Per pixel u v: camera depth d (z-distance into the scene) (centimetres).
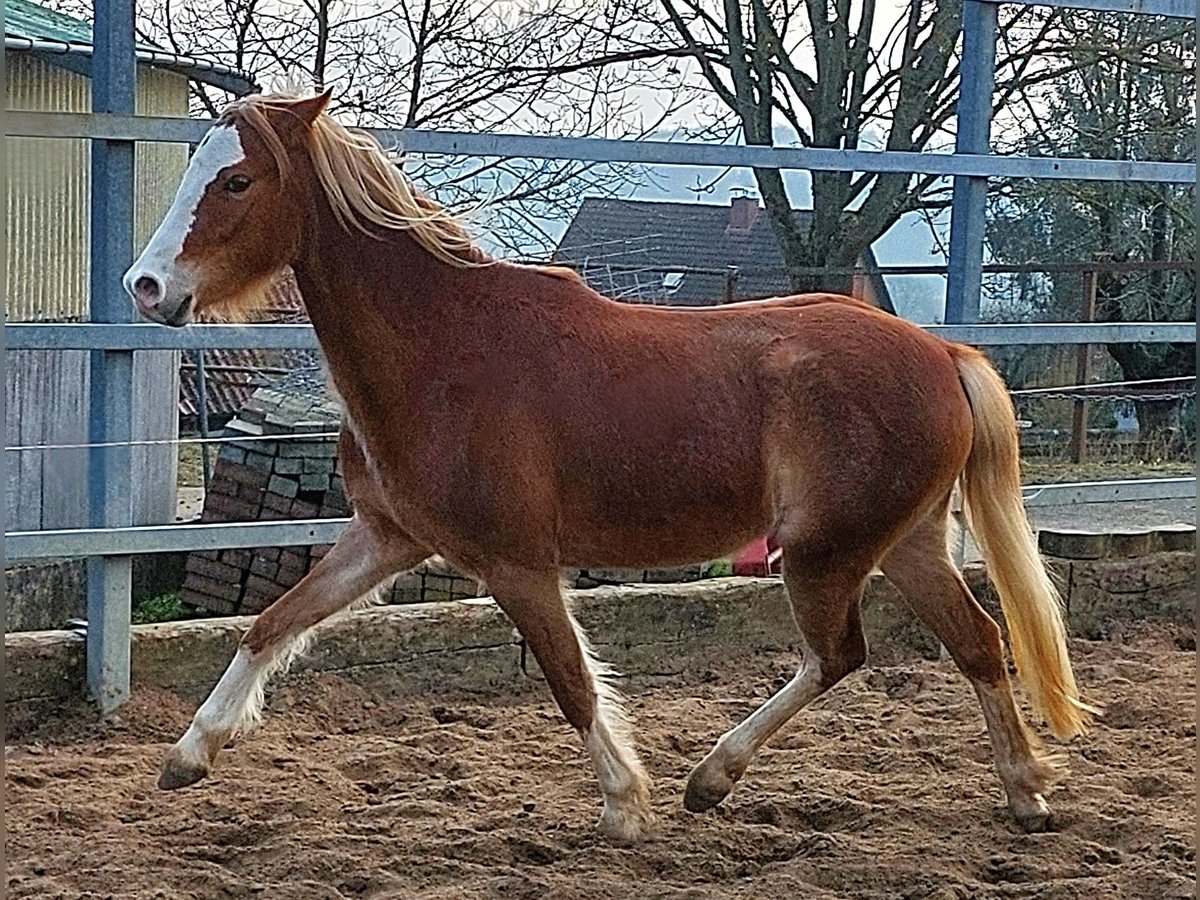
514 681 526
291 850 352
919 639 576
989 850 366
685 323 371
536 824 375
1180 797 409
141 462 934
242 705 384
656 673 545
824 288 1253
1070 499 577
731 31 1222
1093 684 527
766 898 328
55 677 468
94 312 462
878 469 355
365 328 352
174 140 454
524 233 1027
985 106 557
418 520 357
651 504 358
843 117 1245
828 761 441
